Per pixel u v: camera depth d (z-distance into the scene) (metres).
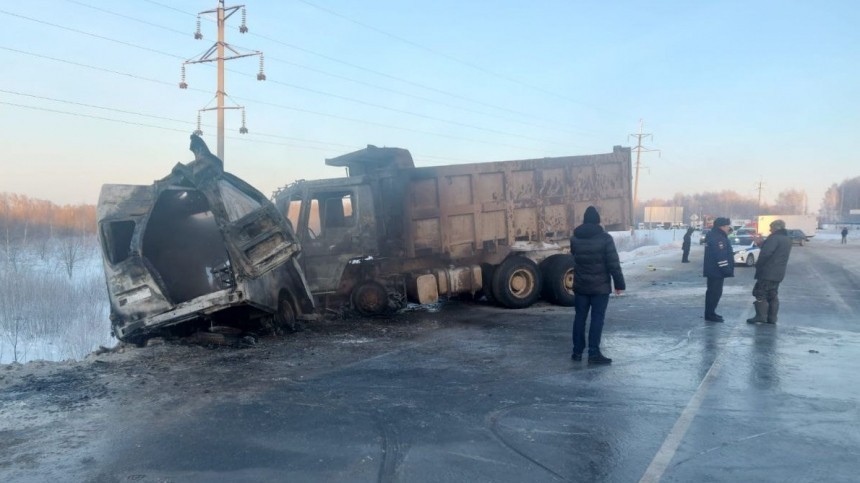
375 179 12.16
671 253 41.12
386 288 12.27
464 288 13.20
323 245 11.81
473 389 6.76
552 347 9.07
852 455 4.76
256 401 6.36
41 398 6.50
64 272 26.78
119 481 4.42
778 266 10.73
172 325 9.48
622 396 6.40
